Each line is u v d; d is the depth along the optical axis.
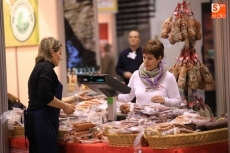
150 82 4.20
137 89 4.29
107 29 10.79
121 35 10.99
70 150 3.82
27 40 6.27
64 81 5.87
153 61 4.14
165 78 4.21
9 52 6.69
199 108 4.55
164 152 3.28
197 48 8.30
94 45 8.12
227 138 3.48
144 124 3.69
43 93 3.75
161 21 10.34
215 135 3.38
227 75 3.23
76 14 7.87
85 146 3.68
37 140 3.83
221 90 4.93
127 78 7.23
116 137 3.47
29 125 3.87
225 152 3.44
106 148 3.56
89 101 4.51
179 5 4.48
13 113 4.30
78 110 4.33
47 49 3.89
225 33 3.21
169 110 3.89
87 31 8.02
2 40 4.25
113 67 10.72
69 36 7.73
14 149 4.33
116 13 10.92
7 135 4.33
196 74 4.48
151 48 4.11
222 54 4.82
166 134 3.33
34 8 6.11
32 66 6.32
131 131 3.45
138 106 4.01
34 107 3.86
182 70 4.49
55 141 3.86
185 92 5.23
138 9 10.62
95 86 3.89
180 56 4.58
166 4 10.26
